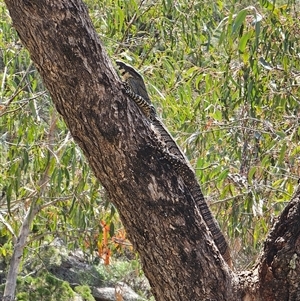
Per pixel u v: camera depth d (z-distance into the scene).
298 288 4.28
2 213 10.63
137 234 4.36
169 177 4.33
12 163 8.55
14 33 9.52
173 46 9.71
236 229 8.26
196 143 8.28
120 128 4.19
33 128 8.57
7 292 10.06
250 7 6.64
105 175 4.30
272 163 8.38
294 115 8.53
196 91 9.75
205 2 9.47
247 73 8.00
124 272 14.66
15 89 9.35
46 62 4.07
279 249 4.29
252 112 8.20
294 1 8.17
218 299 4.39
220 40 7.23
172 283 4.35
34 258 13.70
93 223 10.02
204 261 4.35
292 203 4.34
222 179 7.45
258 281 4.46
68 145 8.31
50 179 8.80
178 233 4.29
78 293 14.60
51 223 10.48
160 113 8.73
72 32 4.03
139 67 9.10
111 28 9.50
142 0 9.71
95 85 4.11
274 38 7.95
